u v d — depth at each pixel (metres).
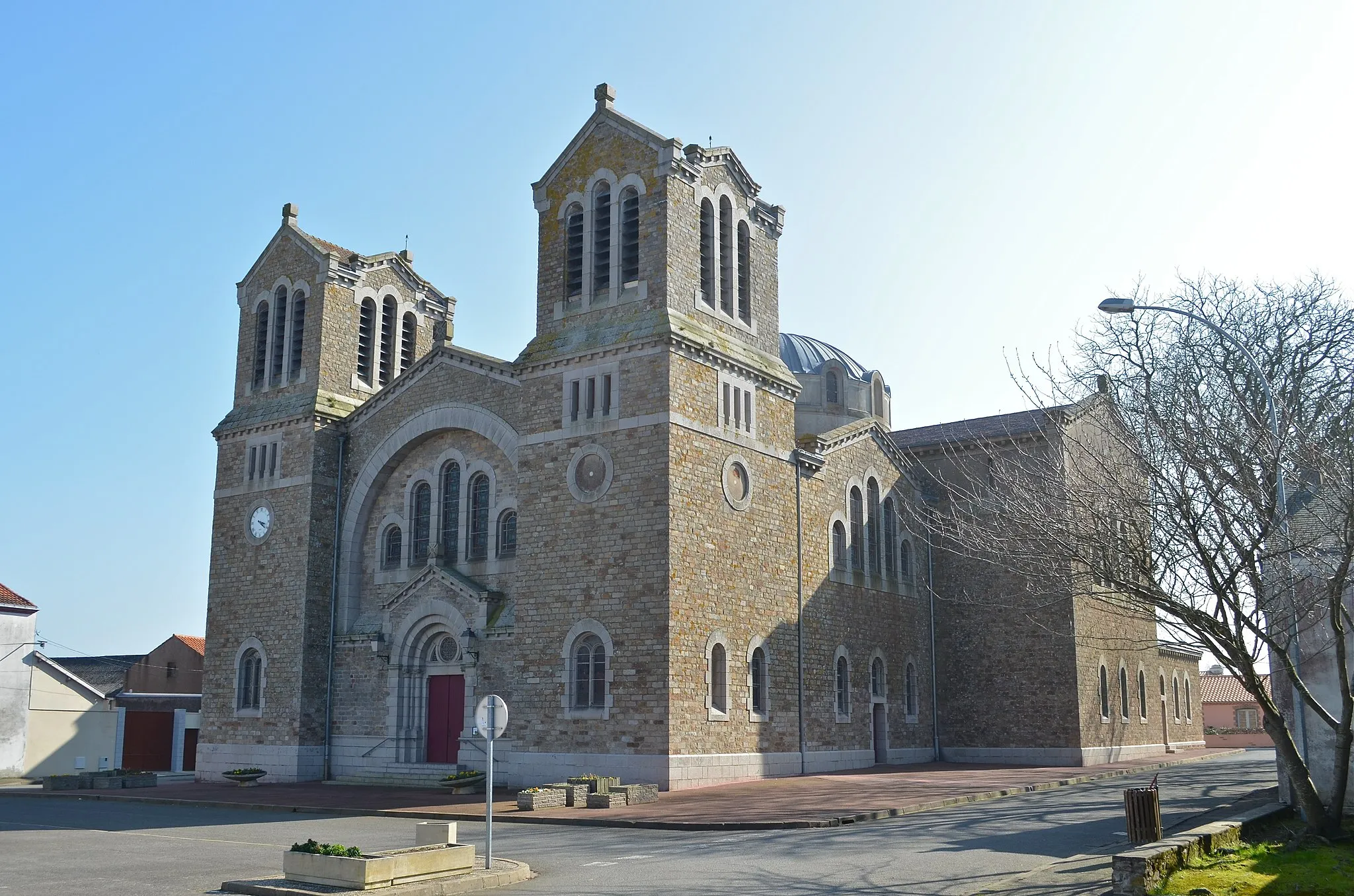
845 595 37.97
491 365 34.91
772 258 37.16
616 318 32.44
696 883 15.62
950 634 43.00
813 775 33.78
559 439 32.16
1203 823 20.31
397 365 42.00
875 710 39.28
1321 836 17.05
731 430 32.94
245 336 41.88
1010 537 21.41
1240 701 82.38
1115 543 17.55
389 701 35.06
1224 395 18.75
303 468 38.03
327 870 15.30
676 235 32.50
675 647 29.28
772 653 33.50
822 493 37.62
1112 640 39.84
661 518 29.80
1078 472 19.41
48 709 46.69
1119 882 14.05
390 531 37.53
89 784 36.09
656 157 32.69
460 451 35.97
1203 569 17.66
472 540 35.28
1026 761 40.56
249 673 37.94
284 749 36.00
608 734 29.48
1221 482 16.89
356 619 37.34
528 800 25.38
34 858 19.06
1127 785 30.88
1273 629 18.92
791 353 51.81
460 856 16.28
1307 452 16.58
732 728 31.12
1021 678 41.25
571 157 34.56
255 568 38.47
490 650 32.91
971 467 42.91
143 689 63.16
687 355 31.44
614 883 15.89
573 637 30.58
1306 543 16.23
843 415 50.47
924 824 22.11
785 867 16.92
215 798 31.03
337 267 40.12
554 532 31.62
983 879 15.58
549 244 34.44
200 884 16.08
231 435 40.22
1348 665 20.27
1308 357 22.97
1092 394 20.61
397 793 31.53
